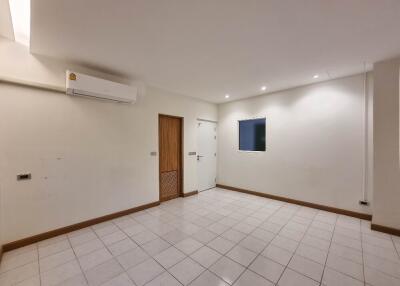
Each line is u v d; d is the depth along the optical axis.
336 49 2.30
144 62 2.67
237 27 1.86
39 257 2.13
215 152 5.38
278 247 2.34
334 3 1.53
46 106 2.50
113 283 1.76
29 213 2.39
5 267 1.97
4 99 2.21
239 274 1.87
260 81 3.47
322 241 2.46
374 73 2.67
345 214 3.28
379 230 2.68
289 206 3.78
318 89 3.54
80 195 2.82
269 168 4.29
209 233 2.69
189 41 2.13
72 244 2.40
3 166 2.21
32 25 1.81
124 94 3.00
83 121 2.84
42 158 2.47
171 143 4.29
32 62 2.38
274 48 2.28
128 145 3.39
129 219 3.18
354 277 1.82
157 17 1.71
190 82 3.52
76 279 1.81
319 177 3.56
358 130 3.13
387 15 1.67
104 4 1.53
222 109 5.28
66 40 2.10
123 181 3.33
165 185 4.15
